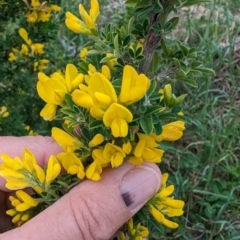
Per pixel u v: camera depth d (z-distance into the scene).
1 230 0.12
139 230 0.09
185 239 0.17
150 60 0.08
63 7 0.22
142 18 0.08
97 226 0.09
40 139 0.11
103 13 0.26
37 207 0.10
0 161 0.11
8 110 0.18
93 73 0.08
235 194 0.19
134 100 0.07
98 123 0.07
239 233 0.18
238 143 0.20
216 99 0.21
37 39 0.17
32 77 0.18
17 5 0.16
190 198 0.18
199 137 0.21
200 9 0.26
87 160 0.08
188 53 0.08
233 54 0.23
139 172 0.09
